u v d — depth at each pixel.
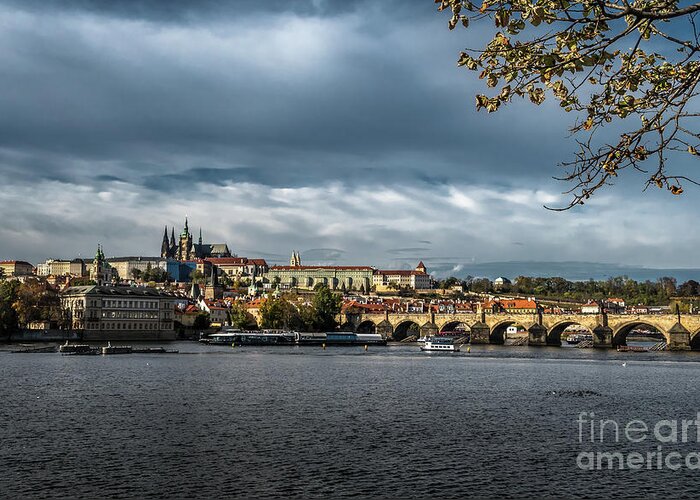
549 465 70.50
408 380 148.88
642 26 21.61
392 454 74.31
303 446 77.44
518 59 22.72
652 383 146.12
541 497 60.03
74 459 70.25
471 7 21.58
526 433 86.19
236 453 73.81
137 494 59.09
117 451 73.81
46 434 81.75
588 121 24.17
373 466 69.31
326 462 70.62
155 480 63.25
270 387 131.50
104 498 57.88
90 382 135.50
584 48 21.95
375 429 87.62
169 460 70.44
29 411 97.69
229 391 124.00
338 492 60.69
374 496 59.69
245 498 58.59
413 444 79.12
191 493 59.69
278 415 97.38
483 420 95.25
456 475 66.56
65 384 131.50
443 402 112.75
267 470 67.25
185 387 129.12
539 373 170.12
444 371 174.00
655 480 65.50
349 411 101.94
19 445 75.88
